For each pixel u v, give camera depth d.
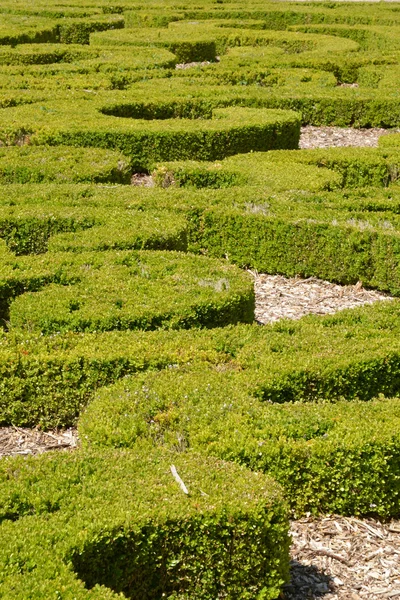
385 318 9.41
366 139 20.69
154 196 13.41
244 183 14.84
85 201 12.98
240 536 5.75
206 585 5.79
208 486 6.04
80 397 8.12
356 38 33.50
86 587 5.48
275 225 12.50
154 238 11.36
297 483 6.88
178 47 28.41
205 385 7.61
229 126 17.30
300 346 8.55
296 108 21.42
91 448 6.72
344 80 26.61
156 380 7.70
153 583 5.75
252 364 8.11
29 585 4.96
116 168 15.02
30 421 8.19
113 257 10.65
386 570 6.40
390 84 23.53
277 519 5.89
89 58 25.89
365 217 12.77
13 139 16.69
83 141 16.73
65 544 5.34
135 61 24.31
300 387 8.00
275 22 37.12
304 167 15.30
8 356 8.09
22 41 28.61
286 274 12.66
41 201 13.09
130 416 7.07
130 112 19.14
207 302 9.31
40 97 19.55
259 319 11.02
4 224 11.95
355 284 12.32
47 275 9.98
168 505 5.76
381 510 7.01
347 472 6.89
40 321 8.92
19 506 5.82
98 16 34.56
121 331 8.81
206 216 12.91
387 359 8.30
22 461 6.37
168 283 9.92
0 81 21.14
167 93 20.36
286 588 6.14
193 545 5.70
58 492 5.92
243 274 10.23
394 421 7.18
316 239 12.31
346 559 6.50
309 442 6.86
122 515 5.63
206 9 38.41
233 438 6.79
